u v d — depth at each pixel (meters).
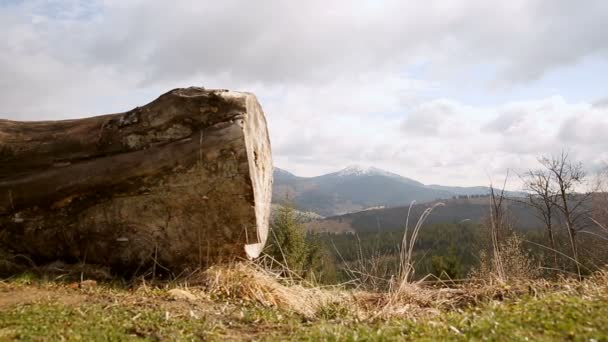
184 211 5.41
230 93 5.57
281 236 16.09
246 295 5.02
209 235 5.49
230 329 3.77
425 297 5.02
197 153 5.27
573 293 4.01
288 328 3.81
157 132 5.55
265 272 5.75
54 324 3.37
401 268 5.24
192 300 4.59
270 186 7.03
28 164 5.72
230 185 5.30
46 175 5.59
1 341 2.97
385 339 2.79
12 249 5.73
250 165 5.35
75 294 4.57
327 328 3.30
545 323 2.76
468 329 2.83
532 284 4.79
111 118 5.81
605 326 2.59
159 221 5.47
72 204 5.58
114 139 5.63
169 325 3.62
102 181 5.44
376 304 4.89
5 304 4.05
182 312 4.06
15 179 5.63
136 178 5.39
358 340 2.86
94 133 5.70
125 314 3.82
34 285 4.89
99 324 3.44
